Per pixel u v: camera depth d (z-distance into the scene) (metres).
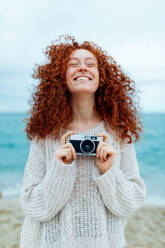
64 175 1.57
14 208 5.87
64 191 1.56
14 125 42.62
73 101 1.86
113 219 1.72
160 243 4.16
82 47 1.93
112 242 1.70
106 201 1.62
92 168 1.69
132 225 5.03
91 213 1.63
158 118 50.28
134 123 1.96
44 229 1.66
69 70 1.76
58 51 1.93
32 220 1.72
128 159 1.88
